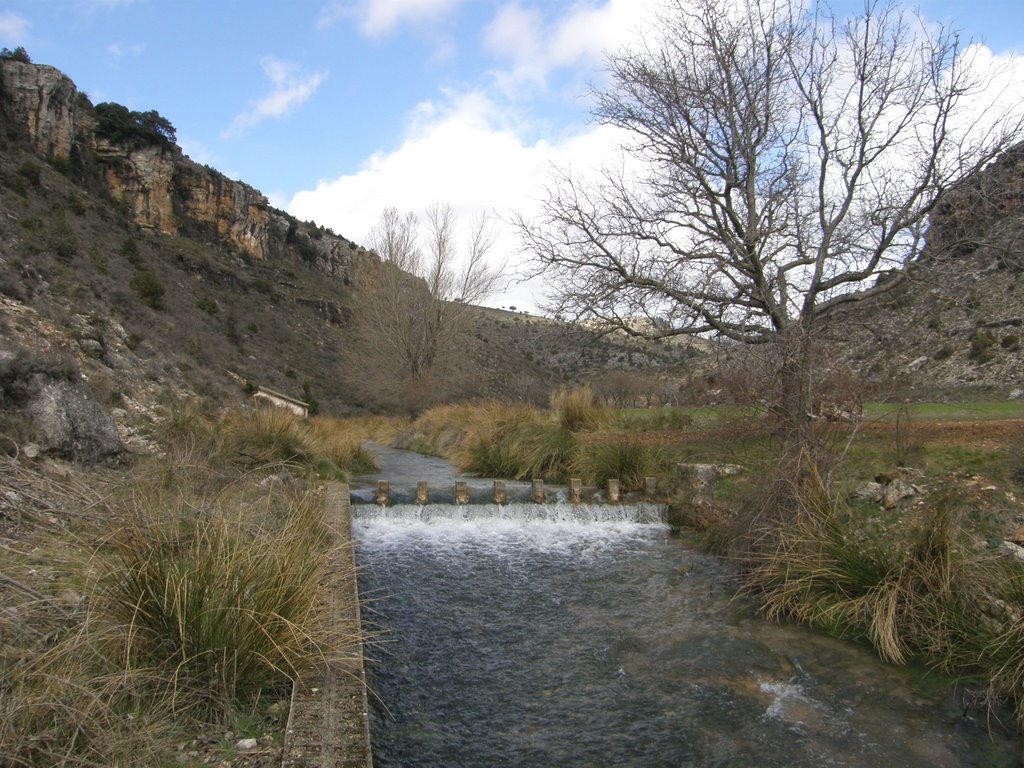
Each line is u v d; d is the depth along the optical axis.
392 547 7.85
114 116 53.28
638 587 6.57
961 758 3.72
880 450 8.05
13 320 11.18
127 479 5.95
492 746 3.86
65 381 7.04
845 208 9.72
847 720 4.11
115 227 42.22
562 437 12.18
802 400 6.84
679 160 11.01
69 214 34.22
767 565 6.26
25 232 21.27
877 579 5.41
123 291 23.61
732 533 7.21
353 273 37.59
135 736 2.70
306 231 82.19
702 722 4.12
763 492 6.79
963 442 8.06
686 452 10.73
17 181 30.84
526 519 9.06
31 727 2.53
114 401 10.06
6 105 44.06
